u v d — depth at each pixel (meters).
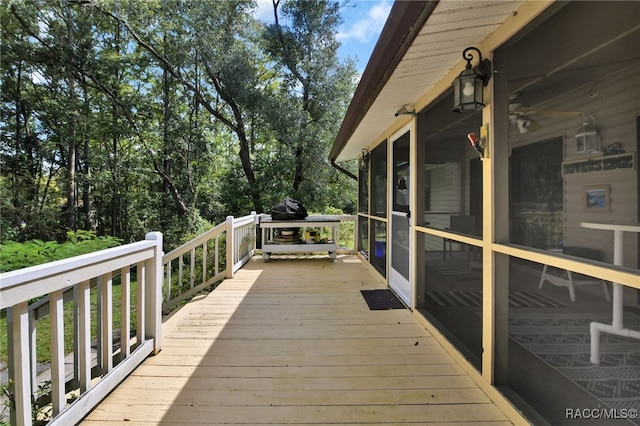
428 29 1.78
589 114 1.77
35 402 1.63
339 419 1.73
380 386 2.04
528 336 1.89
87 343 1.76
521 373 1.86
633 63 1.65
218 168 13.33
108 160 12.16
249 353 2.49
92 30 11.12
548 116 1.84
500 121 1.90
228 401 1.89
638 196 1.64
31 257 3.80
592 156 1.75
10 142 11.77
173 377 2.15
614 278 1.21
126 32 11.57
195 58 11.63
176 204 12.39
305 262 6.11
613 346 1.63
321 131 11.80
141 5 10.96
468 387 2.03
